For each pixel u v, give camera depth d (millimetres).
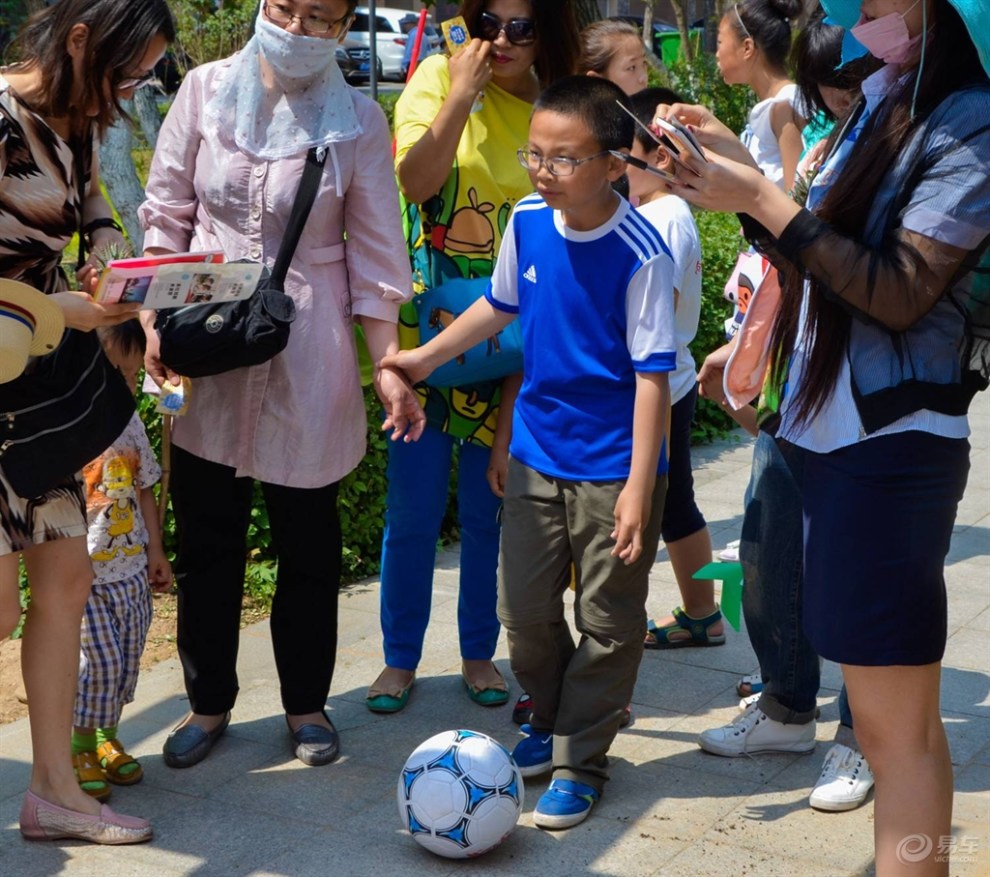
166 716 4020
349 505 5266
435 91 3992
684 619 4523
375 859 3195
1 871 3143
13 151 2943
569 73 3934
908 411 2467
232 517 3654
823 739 3844
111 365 3285
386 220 3566
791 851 3213
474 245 3914
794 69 3521
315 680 3727
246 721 3977
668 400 3252
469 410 3943
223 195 3473
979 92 2342
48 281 3172
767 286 2955
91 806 3275
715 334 7590
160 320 3355
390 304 3596
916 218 2316
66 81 2982
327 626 3713
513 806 3137
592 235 3227
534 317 3338
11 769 3676
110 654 3484
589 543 3312
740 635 4637
